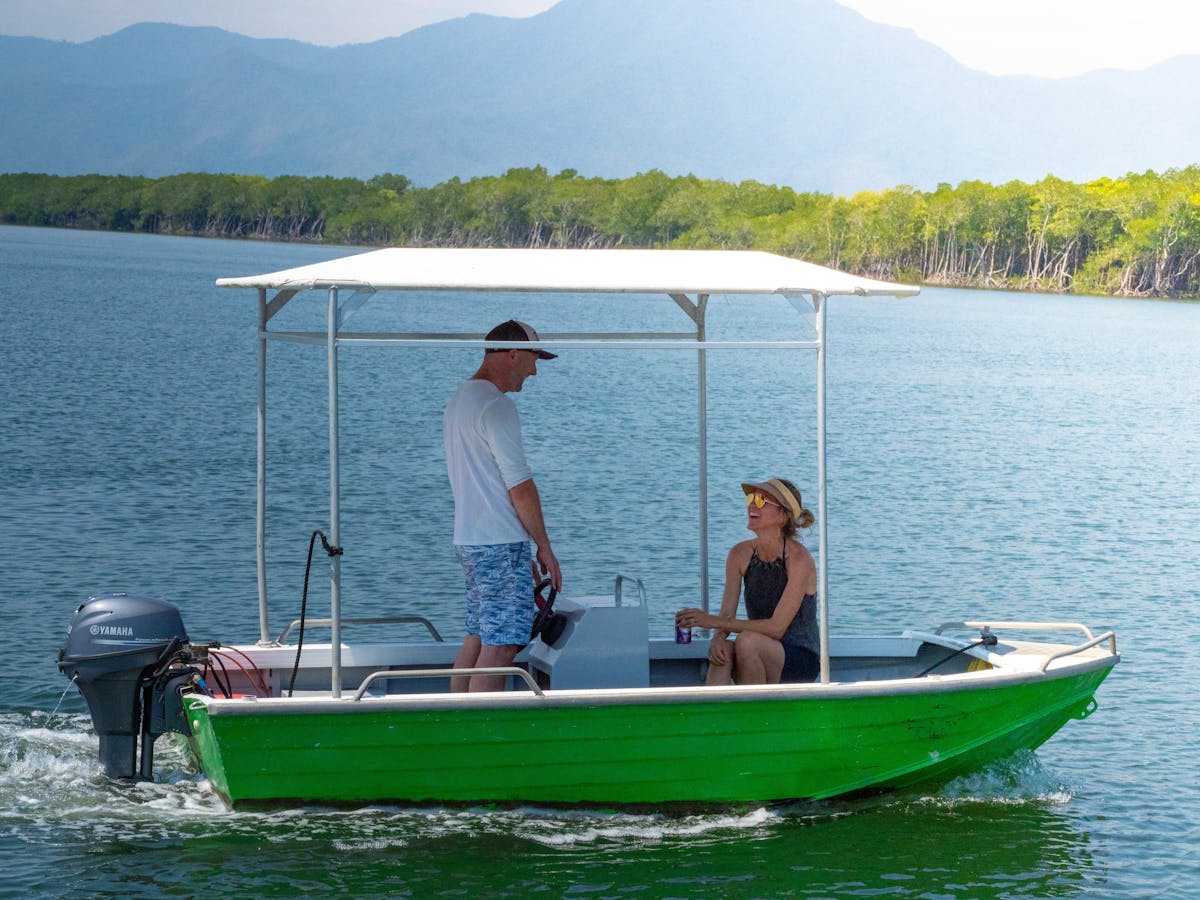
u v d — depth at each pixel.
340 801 7.70
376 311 90.25
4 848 7.27
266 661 8.66
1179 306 172.50
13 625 11.99
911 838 7.81
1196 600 14.79
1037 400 45.09
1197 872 7.51
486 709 7.48
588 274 7.65
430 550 16.33
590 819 7.85
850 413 37.59
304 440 26.91
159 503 18.78
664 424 32.31
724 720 7.74
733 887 7.09
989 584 15.42
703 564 9.58
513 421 7.84
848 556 16.95
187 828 7.54
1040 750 9.59
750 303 133.38
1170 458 29.98
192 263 151.88
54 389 34.06
